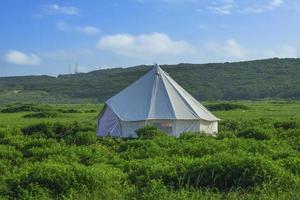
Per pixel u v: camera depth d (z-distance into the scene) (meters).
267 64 191.88
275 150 19.75
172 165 14.88
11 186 13.45
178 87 37.28
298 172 14.40
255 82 170.00
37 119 62.28
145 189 12.52
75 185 13.18
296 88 156.75
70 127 35.28
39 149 22.19
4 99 177.38
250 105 92.69
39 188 12.89
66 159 19.55
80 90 188.88
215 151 20.08
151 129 31.91
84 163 19.69
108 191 12.55
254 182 12.95
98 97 172.62
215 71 185.38
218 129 37.97
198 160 14.77
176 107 35.28
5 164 19.72
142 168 15.05
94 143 27.62
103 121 36.34
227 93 159.38
